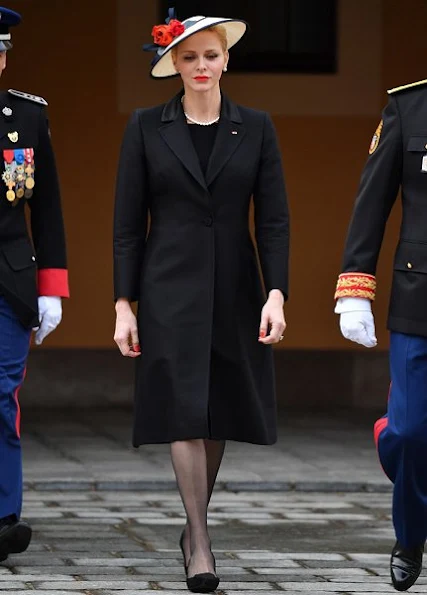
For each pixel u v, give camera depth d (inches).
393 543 773.3
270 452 1112.2
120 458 1064.2
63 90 1374.3
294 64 1391.5
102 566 681.0
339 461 1068.5
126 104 1379.2
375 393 1398.9
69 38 1370.6
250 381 653.3
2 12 691.4
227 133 653.3
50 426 1251.8
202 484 637.3
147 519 832.3
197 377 640.4
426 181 599.2
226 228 652.1
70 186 1384.1
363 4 1381.6
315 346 1406.3
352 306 607.2
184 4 1379.2
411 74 1386.6
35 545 737.6
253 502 912.9
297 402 1403.8
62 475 974.4
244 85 1386.6
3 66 703.1
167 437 639.8
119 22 1370.6
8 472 687.1
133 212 657.0
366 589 637.3
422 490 604.1
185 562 652.7
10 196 687.7
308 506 899.4
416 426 591.5
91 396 1387.8
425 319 592.4
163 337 641.6
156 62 658.2
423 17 1381.6
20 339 691.4
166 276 647.1
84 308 1390.3
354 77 1389.0
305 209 1402.6
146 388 645.3
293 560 711.1
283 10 1386.6
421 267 594.9
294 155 1396.4
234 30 663.8
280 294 653.3
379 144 611.2
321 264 1402.6
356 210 611.8
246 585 641.0
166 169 647.1
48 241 714.2
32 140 698.2
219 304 649.6
